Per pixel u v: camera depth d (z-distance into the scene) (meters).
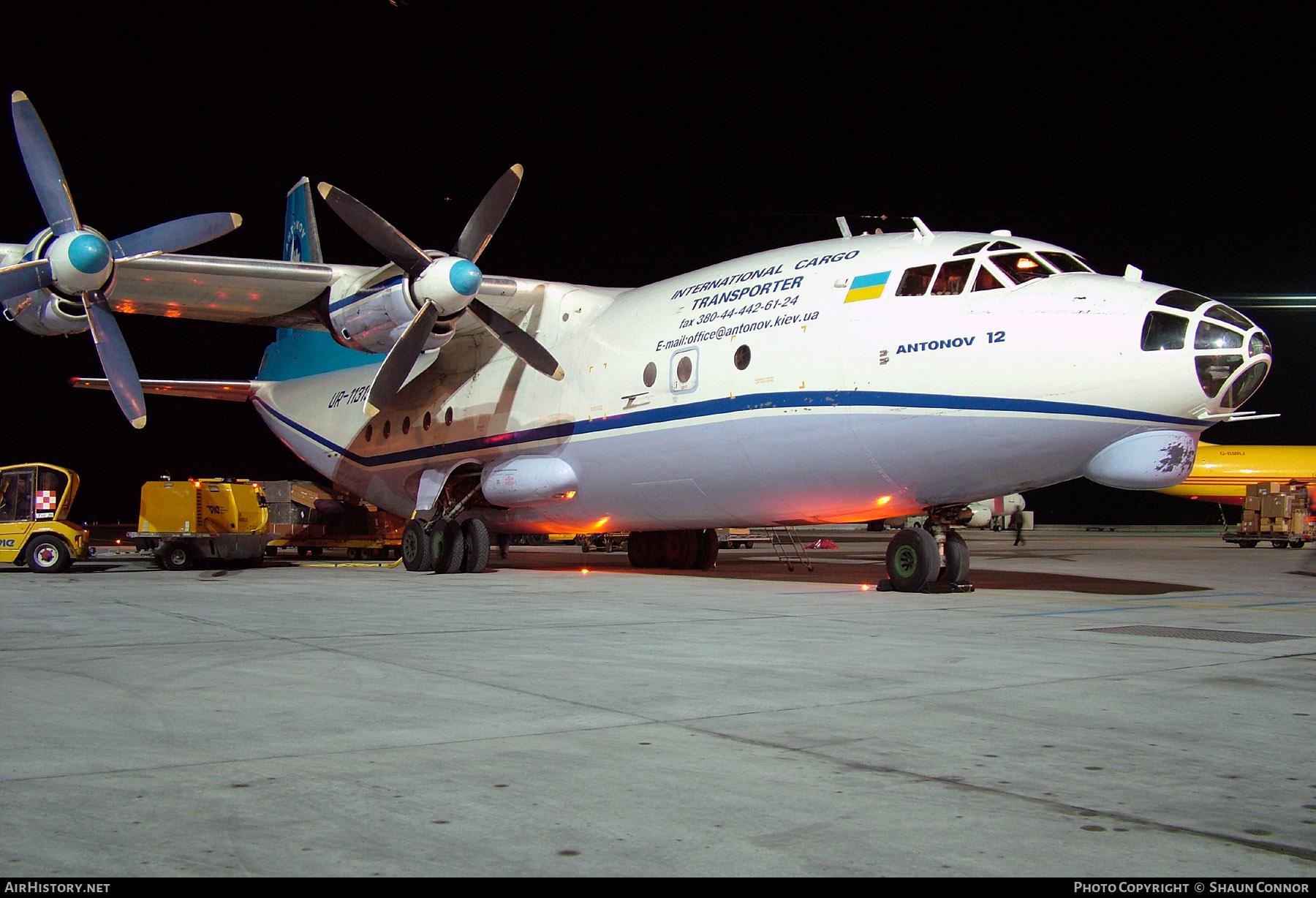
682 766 3.98
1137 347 10.17
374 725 4.72
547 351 15.16
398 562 20.11
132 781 3.76
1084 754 4.19
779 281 12.73
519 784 3.73
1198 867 2.90
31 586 13.47
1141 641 7.77
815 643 7.59
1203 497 41.41
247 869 2.88
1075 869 2.89
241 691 5.55
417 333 13.85
